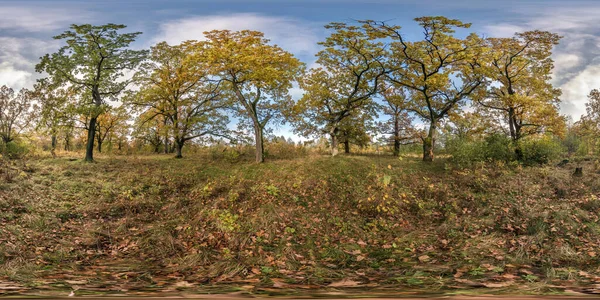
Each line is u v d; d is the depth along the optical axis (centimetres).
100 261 700
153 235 856
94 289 414
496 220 920
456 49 1827
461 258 685
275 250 770
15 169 1411
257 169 1595
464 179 1387
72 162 1752
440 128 2147
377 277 570
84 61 1914
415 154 2411
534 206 1000
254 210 1067
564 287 446
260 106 2141
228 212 984
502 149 1753
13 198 1043
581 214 913
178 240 830
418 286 467
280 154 2052
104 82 2056
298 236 877
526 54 1998
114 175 1514
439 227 926
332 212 1087
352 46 1884
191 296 377
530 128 2059
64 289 409
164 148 2755
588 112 2709
